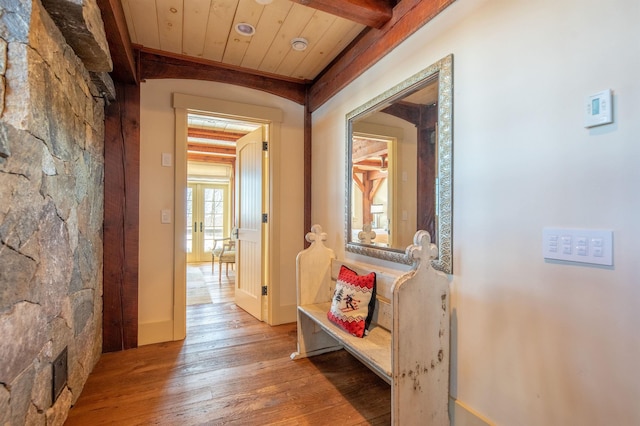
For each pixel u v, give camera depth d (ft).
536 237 4.12
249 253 11.84
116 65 7.56
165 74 9.13
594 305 3.54
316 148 10.57
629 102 3.26
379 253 7.13
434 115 5.75
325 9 6.48
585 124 3.61
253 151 11.72
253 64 9.58
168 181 9.12
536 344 4.11
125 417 5.65
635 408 3.22
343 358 8.09
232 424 5.51
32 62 4.07
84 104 6.46
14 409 3.85
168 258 9.09
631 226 3.25
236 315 11.51
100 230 7.93
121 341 8.43
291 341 9.16
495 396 4.61
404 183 6.48
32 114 4.10
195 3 6.70
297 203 11.07
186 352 8.34
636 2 3.22
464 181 5.14
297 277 8.17
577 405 3.69
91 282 7.13
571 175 3.75
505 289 4.50
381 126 7.25
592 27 3.57
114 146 8.37
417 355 4.96
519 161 4.33
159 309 8.99
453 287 5.29
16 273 3.89
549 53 3.99
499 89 4.61
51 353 4.92
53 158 4.89
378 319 6.79
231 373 7.26
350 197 8.50
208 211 25.64
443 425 5.21
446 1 5.46
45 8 4.45
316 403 6.14
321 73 10.11
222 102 9.81
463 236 5.15
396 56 6.77
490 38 4.75
